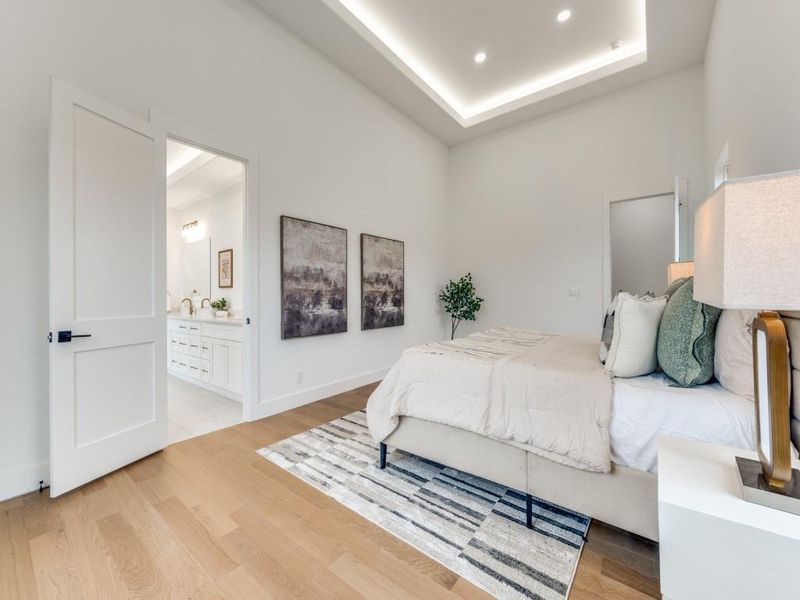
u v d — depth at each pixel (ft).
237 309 15.06
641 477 4.36
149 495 6.02
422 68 13.38
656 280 16.72
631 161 13.56
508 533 5.08
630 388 4.69
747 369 4.09
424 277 16.94
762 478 2.81
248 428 9.09
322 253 11.59
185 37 8.27
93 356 6.42
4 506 5.68
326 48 11.38
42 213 6.34
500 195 17.01
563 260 15.26
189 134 8.29
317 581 4.25
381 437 6.72
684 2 9.37
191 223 17.75
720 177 9.68
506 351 7.02
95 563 4.50
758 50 6.16
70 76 6.59
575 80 13.55
